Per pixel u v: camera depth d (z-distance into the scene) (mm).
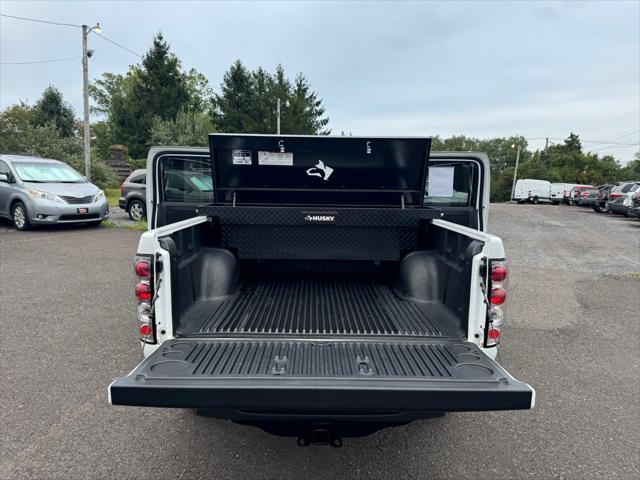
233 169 3723
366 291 3822
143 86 42531
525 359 4605
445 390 2066
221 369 2246
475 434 3271
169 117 40625
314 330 2873
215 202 3902
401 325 2977
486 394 2074
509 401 2080
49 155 22969
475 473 2824
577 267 9391
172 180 4301
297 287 3934
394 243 3783
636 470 2857
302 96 51125
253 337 2705
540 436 3238
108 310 5785
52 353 4453
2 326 5176
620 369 4387
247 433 3229
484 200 4152
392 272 4086
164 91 41375
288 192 3865
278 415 2230
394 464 2910
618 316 6055
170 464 2859
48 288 6766
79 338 4844
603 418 3494
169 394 2061
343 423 2424
